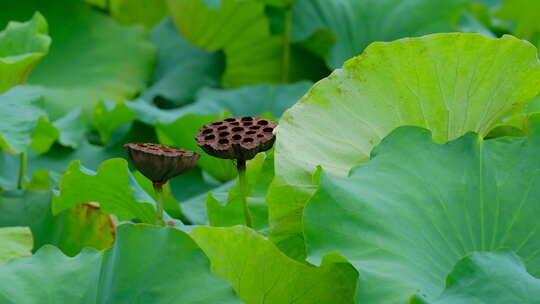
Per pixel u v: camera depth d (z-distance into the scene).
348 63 2.54
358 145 2.53
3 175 3.67
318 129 2.52
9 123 3.15
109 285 2.31
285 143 2.49
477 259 2.26
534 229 2.41
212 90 4.88
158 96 5.10
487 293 2.22
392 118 2.55
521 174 2.45
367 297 2.25
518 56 2.54
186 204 3.38
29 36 3.56
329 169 2.50
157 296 2.27
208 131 2.55
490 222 2.41
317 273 2.38
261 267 2.39
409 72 2.54
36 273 2.37
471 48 2.52
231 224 2.87
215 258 2.39
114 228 3.07
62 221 3.13
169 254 2.30
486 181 2.44
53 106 4.92
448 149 2.46
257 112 4.71
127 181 2.80
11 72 3.42
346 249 2.32
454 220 2.39
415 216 2.37
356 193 2.36
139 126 4.22
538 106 2.75
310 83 4.87
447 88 2.55
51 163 3.97
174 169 2.56
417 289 2.25
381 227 2.34
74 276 2.37
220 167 3.67
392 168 2.42
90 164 4.06
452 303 2.21
